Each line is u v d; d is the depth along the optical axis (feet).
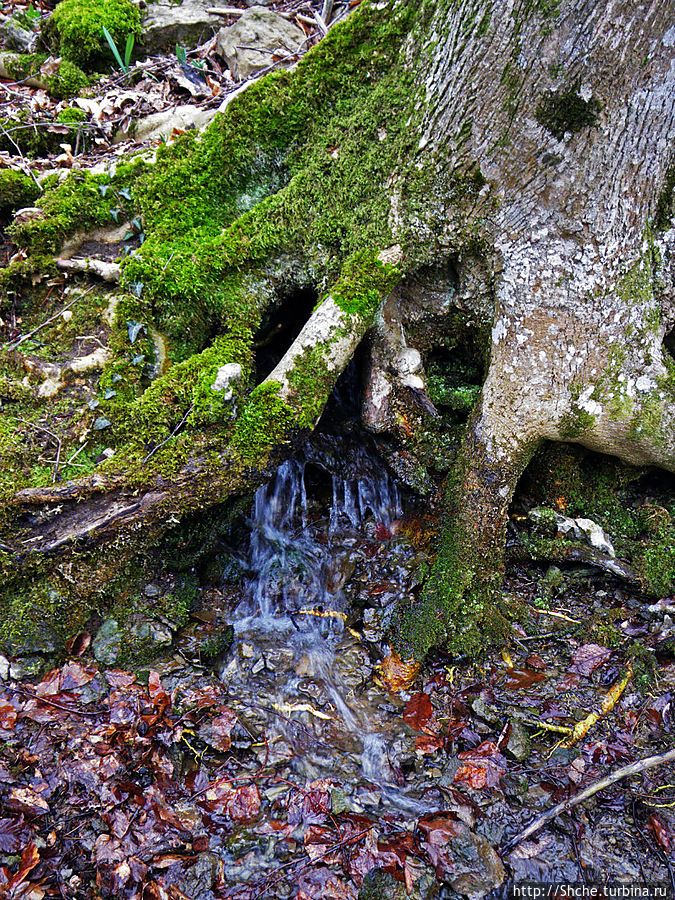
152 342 11.73
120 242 12.93
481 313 11.21
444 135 9.89
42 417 11.15
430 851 8.26
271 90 11.91
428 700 10.19
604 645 10.84
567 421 10.61
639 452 10.89
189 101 16.69
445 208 10.31
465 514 11.19
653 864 8.20
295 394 10.14
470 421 11.36
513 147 9.37
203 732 9.30
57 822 7.89
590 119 8.84
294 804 8.75
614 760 9.25
